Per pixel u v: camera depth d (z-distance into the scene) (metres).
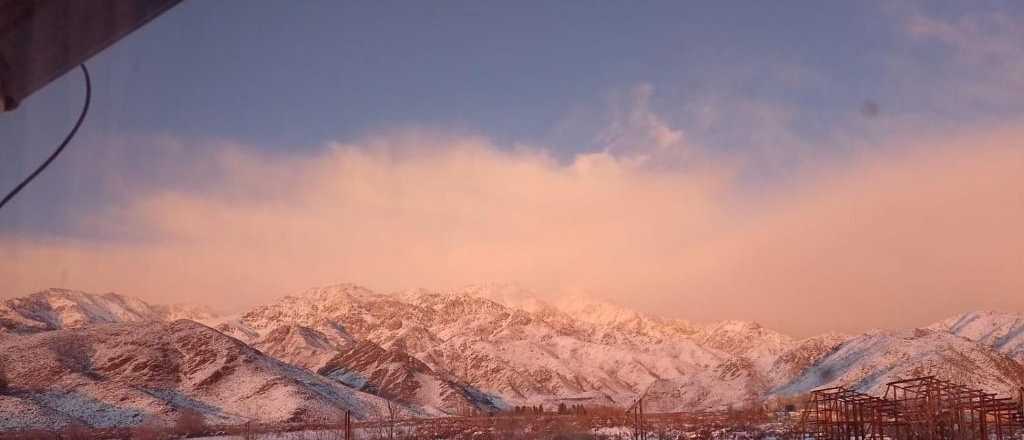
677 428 101.44
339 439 87.69
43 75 2.34
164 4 2.54
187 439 87.56
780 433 74.00
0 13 2.27
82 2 2.34
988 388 112.88
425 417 149.50
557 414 155.75
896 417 46.59
